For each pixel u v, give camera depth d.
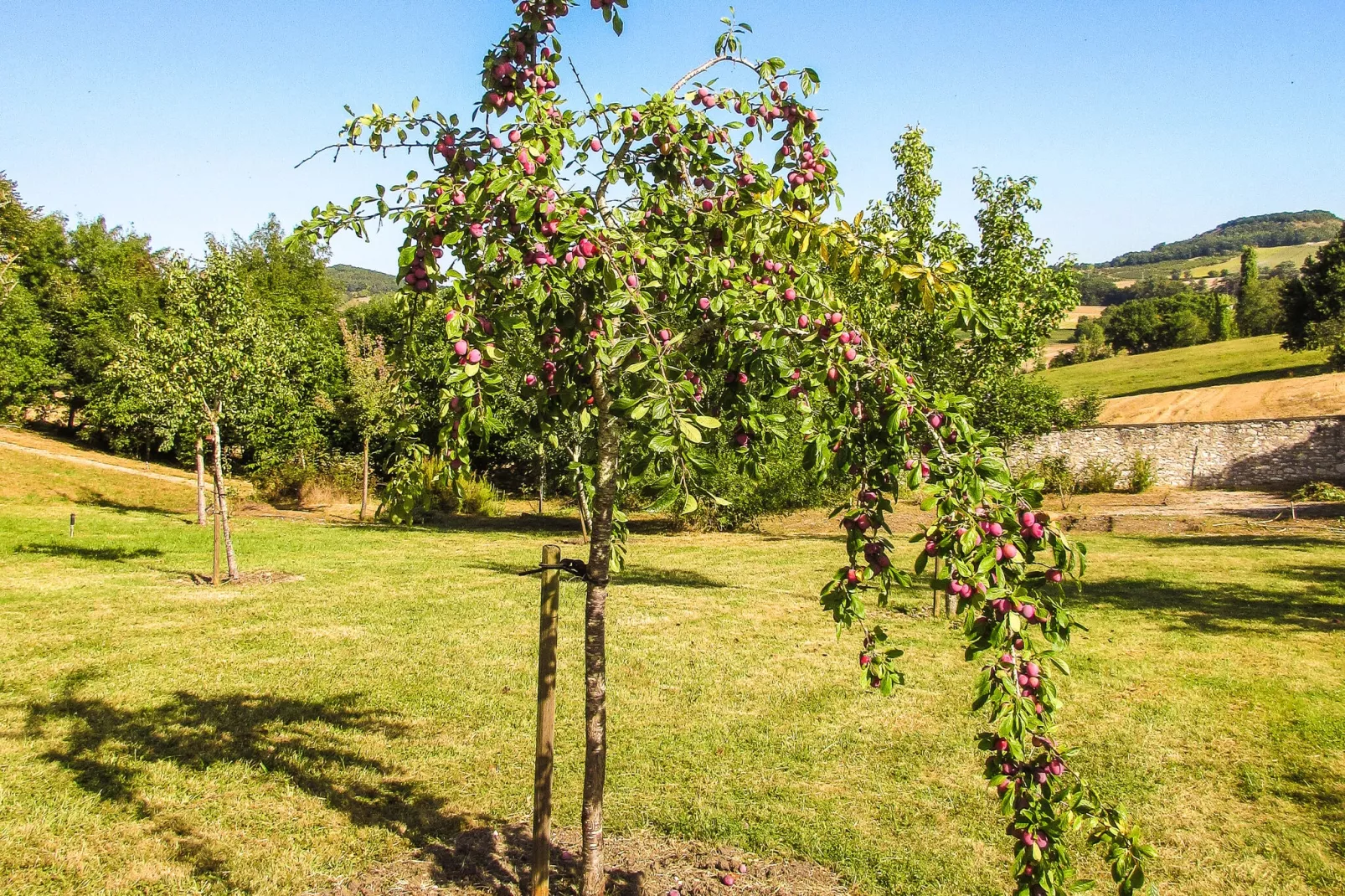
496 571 13.40
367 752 5.52
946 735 5.84
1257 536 16.61
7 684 6.93
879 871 4.00
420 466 3.22
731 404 3.39
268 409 12.65
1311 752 5.47
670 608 10.34
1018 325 9.88
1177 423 25.83
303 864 4.02
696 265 3.20
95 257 38.09
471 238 2.87
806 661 7.79
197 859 4.08
